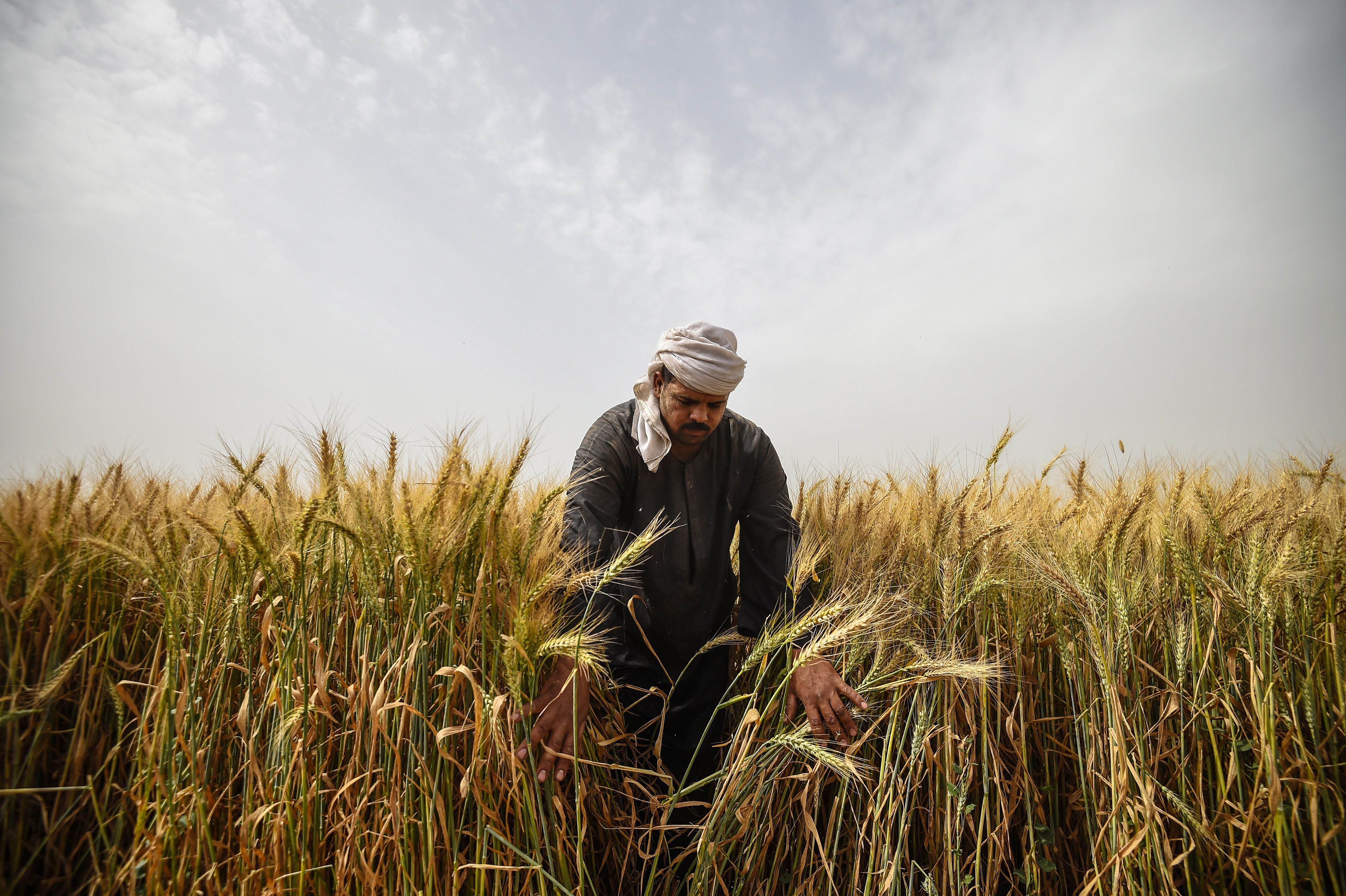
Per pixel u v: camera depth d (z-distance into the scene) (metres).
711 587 2.47
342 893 1.58
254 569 1.79
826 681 1.96
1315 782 1.68
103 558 1.91
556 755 1.69
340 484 1.96
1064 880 2.00
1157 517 2.43
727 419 2.59
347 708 1.76
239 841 1.67
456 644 1.71
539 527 1.85
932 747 2.04
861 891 2.01
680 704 2.46
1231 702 1.89
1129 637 1.96
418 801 1.63
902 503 2.78
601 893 2.00
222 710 1.79
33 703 1.68
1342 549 1.93
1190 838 1.80
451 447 1.92
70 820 1.75
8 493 1.88
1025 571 2.23
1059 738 2.14
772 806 2.07
